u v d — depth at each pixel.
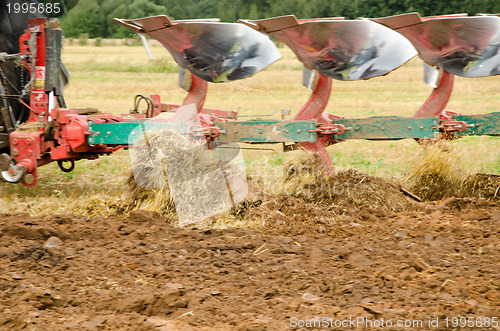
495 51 13.33
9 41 14.46
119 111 30.06
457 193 14.01
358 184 13.13
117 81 48.34
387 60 13.02
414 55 13.02
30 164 13.37
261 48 12.78
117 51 82.12
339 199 13.02
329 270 9.10
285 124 12.80
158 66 59.44
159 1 102.12
